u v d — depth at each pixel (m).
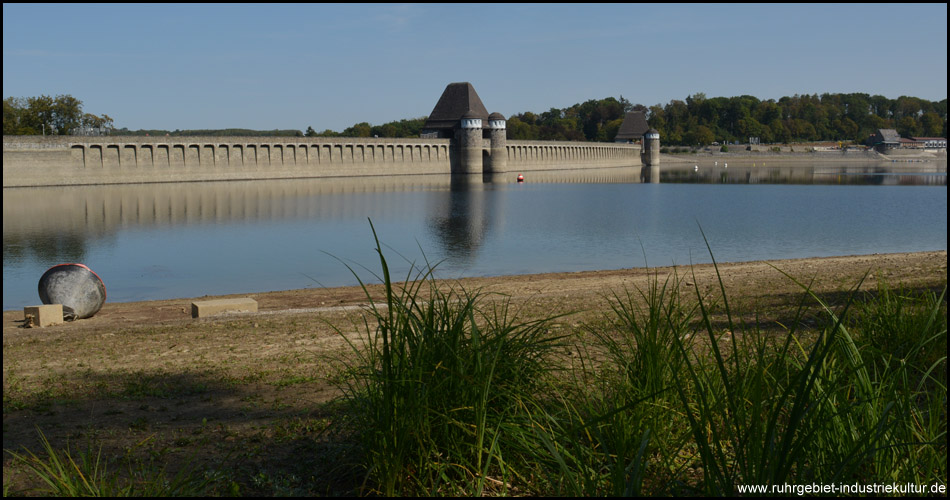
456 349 6.25
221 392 10.84
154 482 6.34
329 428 8.06
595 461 6.26
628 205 79.75
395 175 172.50
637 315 15.05
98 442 8.31
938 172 166.12
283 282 32.03
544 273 31.14
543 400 6.83
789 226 54.72
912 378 7.82
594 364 9.42
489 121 191.62
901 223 56.31
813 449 5.72
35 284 31.52
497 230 54.78
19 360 13.85
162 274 34.84
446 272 33.53
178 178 134.38
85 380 11.92
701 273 26.67
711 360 7.80
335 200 90.44
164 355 14.04
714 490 5.02
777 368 6.34
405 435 5.86
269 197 96.00
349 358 12.74
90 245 47.03
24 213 72.25
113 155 125.25
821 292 18.05
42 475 6.26
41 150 115.75
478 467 5.95
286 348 14.36
